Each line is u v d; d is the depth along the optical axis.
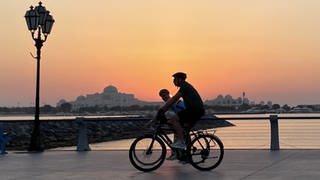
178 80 10.32
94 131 55.56
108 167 10.98
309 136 16.92
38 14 16.28
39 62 16.36
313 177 8.96
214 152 10.37
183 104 11.30
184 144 10.24
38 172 10.27
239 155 12.84
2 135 14.66
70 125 53.47
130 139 47.84
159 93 11.46
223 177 9.19
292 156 12.48
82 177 9.52
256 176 9.22
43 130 46.16
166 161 11.96
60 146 38.28
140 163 10.34
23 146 35.31
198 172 10.00
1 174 10.01
